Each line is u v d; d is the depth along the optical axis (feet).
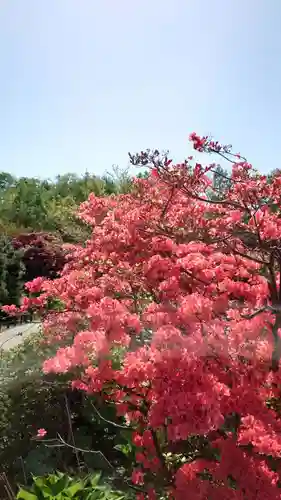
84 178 62.75
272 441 7.06
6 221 54.44
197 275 8.87
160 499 8.86
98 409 12.94
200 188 9.62
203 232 9.28
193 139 9.04
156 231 9.60
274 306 8.17
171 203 10.15
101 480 10.72
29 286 12.42
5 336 19.22
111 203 11.37
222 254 9.61
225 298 8.59
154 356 7.15
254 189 8.78
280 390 7.76
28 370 13.39
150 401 8.09
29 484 11.44
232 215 9.20
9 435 12.70
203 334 7.34
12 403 13.00
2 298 30.71
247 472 7.03
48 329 13.28
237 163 9.21
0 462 12.26
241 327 7.45
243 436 7.27
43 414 13.06
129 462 11.68
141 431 9.07
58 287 10.43
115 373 8.18
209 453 8.25
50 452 12.25
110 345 8.21
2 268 31.55
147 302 9.73
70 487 8.95
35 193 66.64
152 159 8.91
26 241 41.04
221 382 7.25
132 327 8.04
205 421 6.38
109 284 9.55
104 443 12.93
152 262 9.13
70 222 34.83
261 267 9.86
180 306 7.98
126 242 9.67
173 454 9.12
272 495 6.82
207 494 7.13
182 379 6.82
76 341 8.29
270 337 7.68
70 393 13.38
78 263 11.37
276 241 8.77
